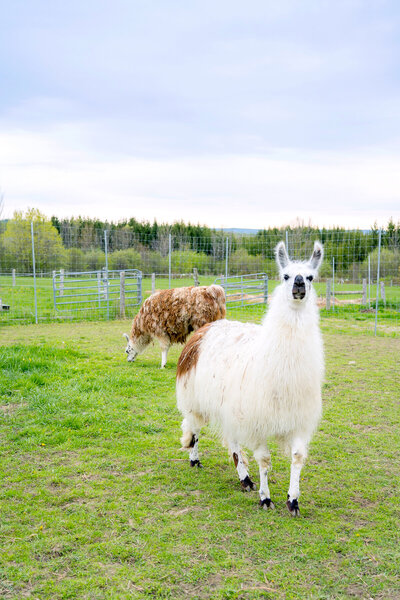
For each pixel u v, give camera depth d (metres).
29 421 5.62
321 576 2.99
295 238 28.83
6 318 15.05
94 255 32.03
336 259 27.38
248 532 3.47
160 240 36.72
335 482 4.37
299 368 3.67
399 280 26.64
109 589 2.83
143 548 3.24
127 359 9.31
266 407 3.72
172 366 8.96
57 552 3.19
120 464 4.64
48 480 4.25
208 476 4.47
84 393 6.68
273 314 3.81
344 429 5.71
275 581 2.92
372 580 2.96
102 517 3.64
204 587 2.86
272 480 4.45
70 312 16.38
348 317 16.42
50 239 29.78
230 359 4.12
